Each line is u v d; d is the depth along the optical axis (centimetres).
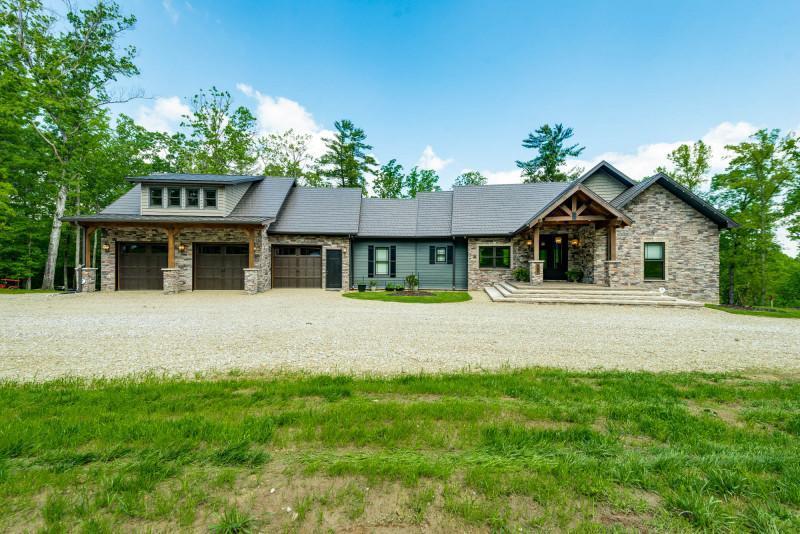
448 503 187
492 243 1706
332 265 1727
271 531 169
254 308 1043
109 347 577
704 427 286
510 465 222
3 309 974
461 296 1377
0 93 1608
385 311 998
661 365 509
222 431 263
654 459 228
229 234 1583
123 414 303
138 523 173
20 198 1981
